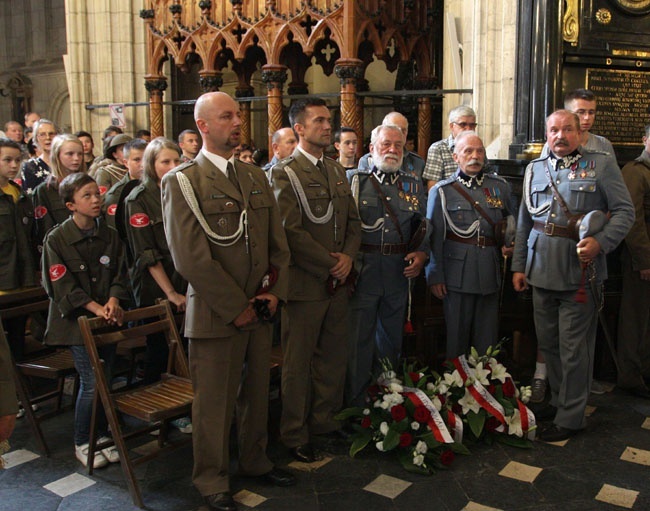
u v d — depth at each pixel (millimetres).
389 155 3480
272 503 2885
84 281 3305
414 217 3559
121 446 2924
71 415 3926
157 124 7195
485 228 3670
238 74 7590
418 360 4285
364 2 5668
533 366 4598
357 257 3514
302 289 3219
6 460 3328
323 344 3416
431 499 2908
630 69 5066
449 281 3703
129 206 3596
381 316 3654
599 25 4922
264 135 11211
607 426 3689
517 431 3418
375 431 3355
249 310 2777
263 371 2988
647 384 4332
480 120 5684
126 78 8281
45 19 14281
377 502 2887
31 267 3992
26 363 3566
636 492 2957
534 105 4859
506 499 2906
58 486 3064
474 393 3502
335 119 9609
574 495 2936
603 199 3471
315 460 3281
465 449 3293
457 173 3752
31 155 6586
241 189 2820
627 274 4090
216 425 2820
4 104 15125
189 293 2828
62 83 14164
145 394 3139
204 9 6359
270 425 3713
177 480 3115
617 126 5086
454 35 6234
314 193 3225
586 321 3475
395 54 7055
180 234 2691
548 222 3521
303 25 6035
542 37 4781
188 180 2721
